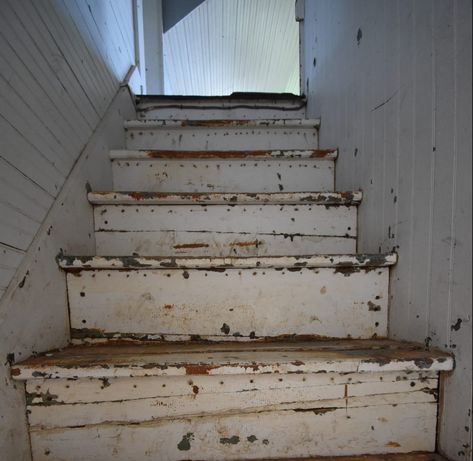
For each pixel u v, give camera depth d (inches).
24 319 24.6
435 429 24.6
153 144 54.3
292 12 132.2
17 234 24.4
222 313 31.4
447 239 23.3
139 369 23.5
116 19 55.2
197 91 191.0
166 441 24.6
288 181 45.9
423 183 26.1
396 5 30.0
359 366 23.8
